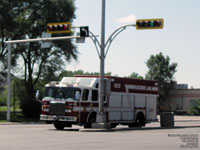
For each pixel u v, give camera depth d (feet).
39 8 224.33
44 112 111.86
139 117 127.95
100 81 109.50
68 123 108.58
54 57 238.48
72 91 109.19
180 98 392.68
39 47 227.20
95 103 112.98
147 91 131.03
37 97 114.11
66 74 249.55
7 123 164.96
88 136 82.33
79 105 108.88
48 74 236.84
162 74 416.46
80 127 130.11
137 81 127.34
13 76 245.04
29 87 240.73
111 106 117.50
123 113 121.70
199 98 364.17
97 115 108.88
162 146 61.11
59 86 110.93
